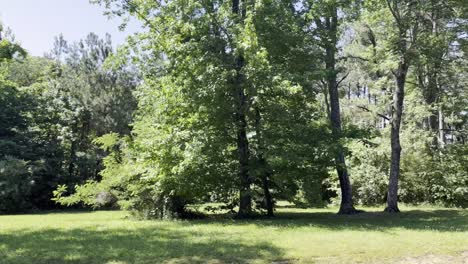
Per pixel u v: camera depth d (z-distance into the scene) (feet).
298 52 60.08
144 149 57.88
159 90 61.93
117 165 66.28
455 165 87.66
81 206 109.91
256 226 46.26
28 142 112.57
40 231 43.88
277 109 54.08
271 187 60.39
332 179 94.07
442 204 87.66
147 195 60.18
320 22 67.56
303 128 54.75
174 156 54.13
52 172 111.65
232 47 54.49
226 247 32.17
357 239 36.04
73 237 38.40
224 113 54.49
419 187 90.22
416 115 96.58
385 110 109.70
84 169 118.93
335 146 52.75
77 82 126.62
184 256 29.07
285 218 58.29
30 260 28.04
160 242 34.78
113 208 92.89
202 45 54.13
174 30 58.29
